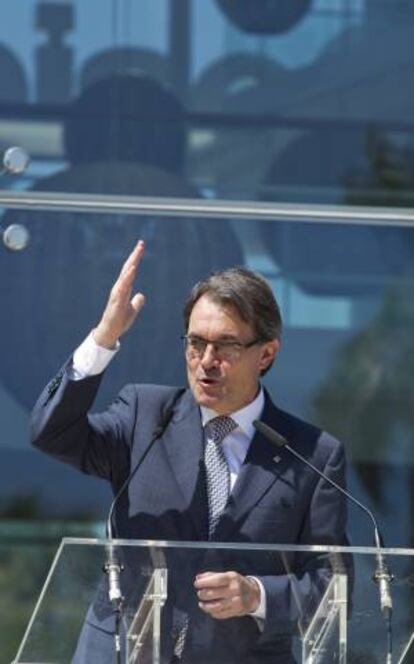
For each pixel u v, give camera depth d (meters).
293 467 8.35
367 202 11.26
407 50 11.27
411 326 11.16
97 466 8.45
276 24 11.27
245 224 11.20
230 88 11.25
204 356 8.21
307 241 11.21
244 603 7.50
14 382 11.00
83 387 8.18
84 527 10.85
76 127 11.14
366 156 11.27
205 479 8.33
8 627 10.73
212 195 11.20
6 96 11.10
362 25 11.29
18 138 11.11
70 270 11.07
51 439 8.28
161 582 7.49
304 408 11.11
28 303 11.05
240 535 8.22
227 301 8.21
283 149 11.24
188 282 11.13
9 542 10.84
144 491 8.30
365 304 11.19
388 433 11.09
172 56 11.20
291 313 11.16
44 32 11.13
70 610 7.59
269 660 7.71
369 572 7.61
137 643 7.55
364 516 10.99
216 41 11.24
